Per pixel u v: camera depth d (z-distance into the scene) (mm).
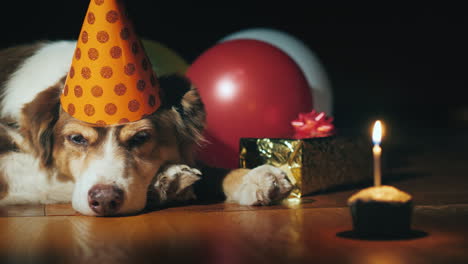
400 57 3182
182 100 1010
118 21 918
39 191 1011
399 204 735
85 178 904
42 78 1033
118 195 881
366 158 1285
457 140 2242
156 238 759
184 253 687
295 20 3014
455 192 1108
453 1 3143
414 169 1462
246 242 732
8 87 1047
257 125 1233
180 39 2764
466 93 3221
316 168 1113
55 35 2377
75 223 857
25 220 882
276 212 930
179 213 929
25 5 2354
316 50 3074
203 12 2789
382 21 3137
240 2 2855
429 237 740
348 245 708
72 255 683
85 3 2398
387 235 743
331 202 1023
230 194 1032
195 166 1039
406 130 2709
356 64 3146
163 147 968
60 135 952
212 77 1260
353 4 3086
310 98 1312
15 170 1012
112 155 911
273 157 1092
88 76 909
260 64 1261
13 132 1011
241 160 1126
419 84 3211
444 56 3195
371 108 3176
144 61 941
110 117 910
